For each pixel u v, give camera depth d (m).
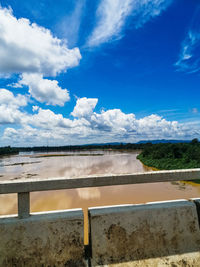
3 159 63.09
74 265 1.35
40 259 1.35
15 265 1.32
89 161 45.09
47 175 24.42
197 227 1.62
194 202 1.74
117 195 12.88
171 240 1.54
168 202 1.69
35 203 11.57
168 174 1.60
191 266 1.41
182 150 27.20
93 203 11.48
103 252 1.41
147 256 1.44
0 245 1.33
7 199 12.20
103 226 1.46
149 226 1.53
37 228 1.38
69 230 1.42
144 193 13.15
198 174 1.67
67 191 14.00
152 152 37.50
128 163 36.25
